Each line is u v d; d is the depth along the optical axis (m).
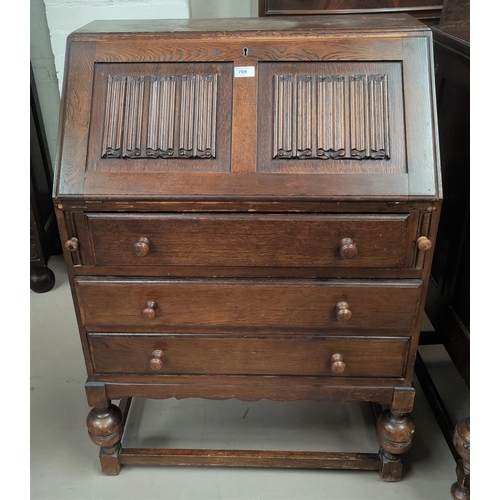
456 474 1.45
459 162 1.45
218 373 1.35
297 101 1.17
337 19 1.42
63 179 1.16
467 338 1.39
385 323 1.26
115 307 1.26
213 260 1.21
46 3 2.06
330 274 1.22
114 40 1.20
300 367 1.33
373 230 1.16
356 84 1.17
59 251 2.57
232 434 1.63
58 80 2.24
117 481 1.49
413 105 1.16
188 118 1.18
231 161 1.16
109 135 1.17
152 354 1.31
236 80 1.18
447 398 1.74
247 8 2.50
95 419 1.42
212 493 1.45
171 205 1.16
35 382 1.84
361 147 1.15
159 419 1.69
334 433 1.64
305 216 1.16
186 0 2.09
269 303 1.24
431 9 1.88
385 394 1.35
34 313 2.19
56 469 1.53
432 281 1.69
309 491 1.46
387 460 1.45
